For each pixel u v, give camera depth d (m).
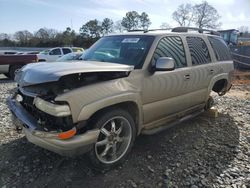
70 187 3.12
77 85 3.07
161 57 3.80
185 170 3.54
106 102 3.16
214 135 4.80
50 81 2.92
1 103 6.86
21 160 3.67
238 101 7.76
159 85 3.93
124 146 3.61
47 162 3.63
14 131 4.68
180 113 4.68
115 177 3.34
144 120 3.88
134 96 3.53
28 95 3.30
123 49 4.14
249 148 4.28
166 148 4.18
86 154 3.24
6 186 3.11
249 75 15.17
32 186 3.12
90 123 3.19
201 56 5.05
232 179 3.37
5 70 12.67
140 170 3.51
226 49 6.07
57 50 19.53
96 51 4.48
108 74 3.32
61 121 2.99
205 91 5.16
